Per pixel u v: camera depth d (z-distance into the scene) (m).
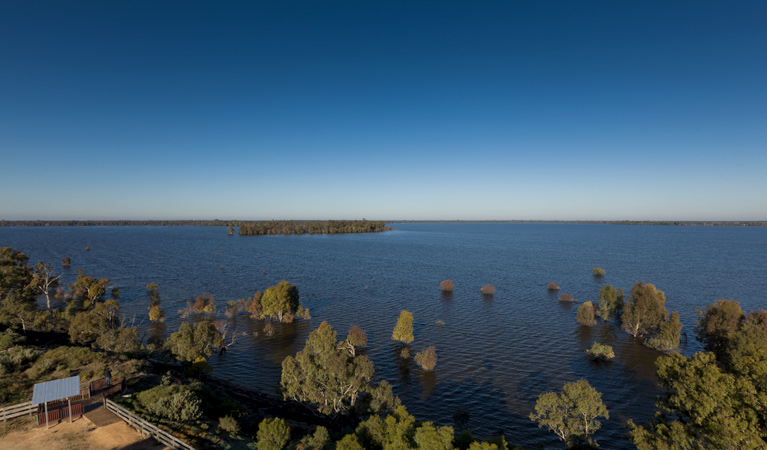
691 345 79.69
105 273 161.62
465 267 186.75
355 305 111.00
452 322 93.31
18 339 60.16
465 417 48.28
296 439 36.69
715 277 158.00
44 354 51.47
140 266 183.38
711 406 28.20
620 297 96.25
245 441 33.12
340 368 44.91
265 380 60.69
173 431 31.83
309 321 94.62
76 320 70.62
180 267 181.25
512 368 65.50
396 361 68.44
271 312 91.94
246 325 91.75
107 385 40.31
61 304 110.25
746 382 27.62
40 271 109.00
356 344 74.06
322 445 32.91
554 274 166.38
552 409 41.56
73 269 171.62
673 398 31.80
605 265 194.75
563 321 94.94
